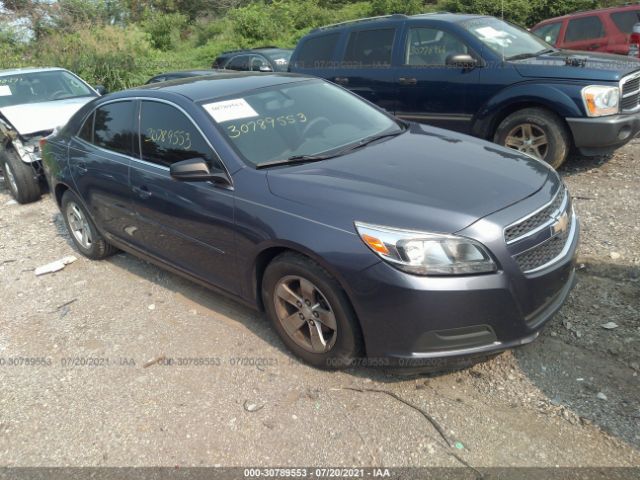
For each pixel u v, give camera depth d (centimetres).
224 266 355
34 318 423
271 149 354
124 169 419
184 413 301
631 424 262
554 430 263
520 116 586
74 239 532
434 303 265
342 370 322
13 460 284
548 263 291
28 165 716
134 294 444
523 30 695
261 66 1242
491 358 319
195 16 3462
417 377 311
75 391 331
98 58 1603
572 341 325
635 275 381
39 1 2386
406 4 2319
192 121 370
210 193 346
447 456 256
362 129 400
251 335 367
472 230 268
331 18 2634
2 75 845
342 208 290
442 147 364
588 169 610
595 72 547
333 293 291
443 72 635
